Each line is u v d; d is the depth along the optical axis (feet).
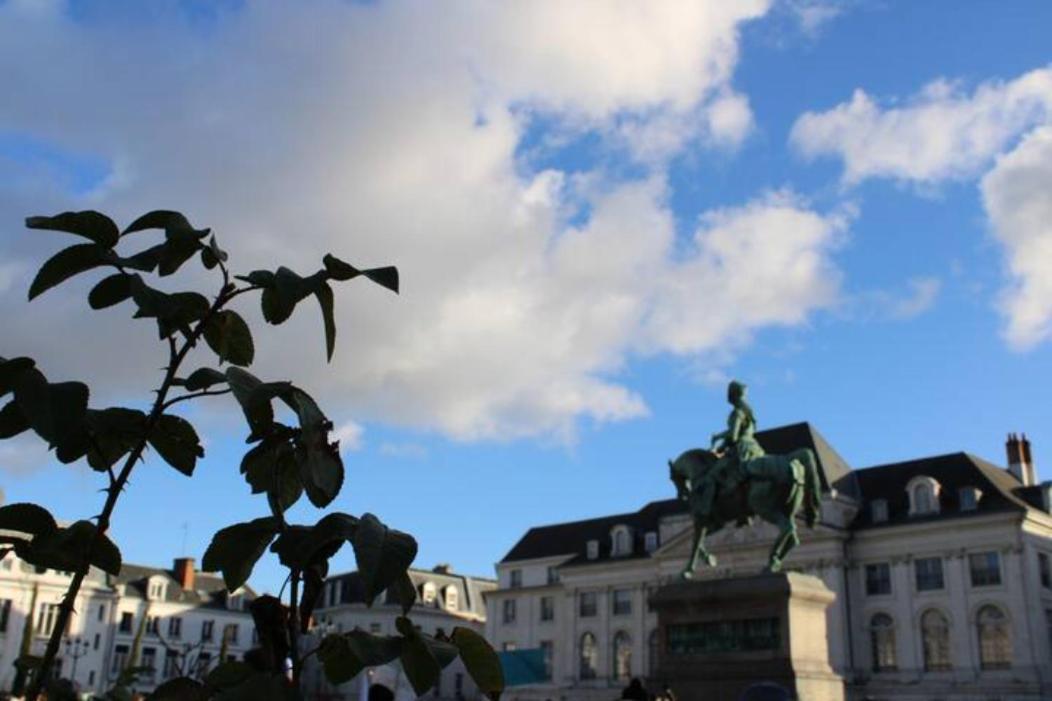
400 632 8.60
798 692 54.29
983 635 186.19
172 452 9.60
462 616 296.92
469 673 9.00
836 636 198.49
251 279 8.60
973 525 192.03
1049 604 187.52
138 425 8.89
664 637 62.03
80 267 8.43
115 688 18.39
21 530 8.85
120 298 8.84
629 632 241.96
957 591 190.49
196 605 257.34
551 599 269.44
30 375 7.58
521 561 279.90
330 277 8.68
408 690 27.96
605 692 240.73
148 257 8.57
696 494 66.59
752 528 213.87
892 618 196.75
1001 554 187.83
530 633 269.64
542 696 252.62
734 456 65.41
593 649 248.11
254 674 8.34
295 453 8.95
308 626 8.60
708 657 59.21
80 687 22.30
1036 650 180.04
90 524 8.84
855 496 215.72
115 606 237.66
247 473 9.29
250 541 8.52
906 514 205.57
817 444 220.64
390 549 7.58
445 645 8.60
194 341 8.83
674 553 231.71
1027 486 207.62
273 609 8.65
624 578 246.27
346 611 250.57
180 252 8.61
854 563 204.13
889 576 199.82
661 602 62.64
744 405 67.46
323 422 8.57
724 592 59.67
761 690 27.61
